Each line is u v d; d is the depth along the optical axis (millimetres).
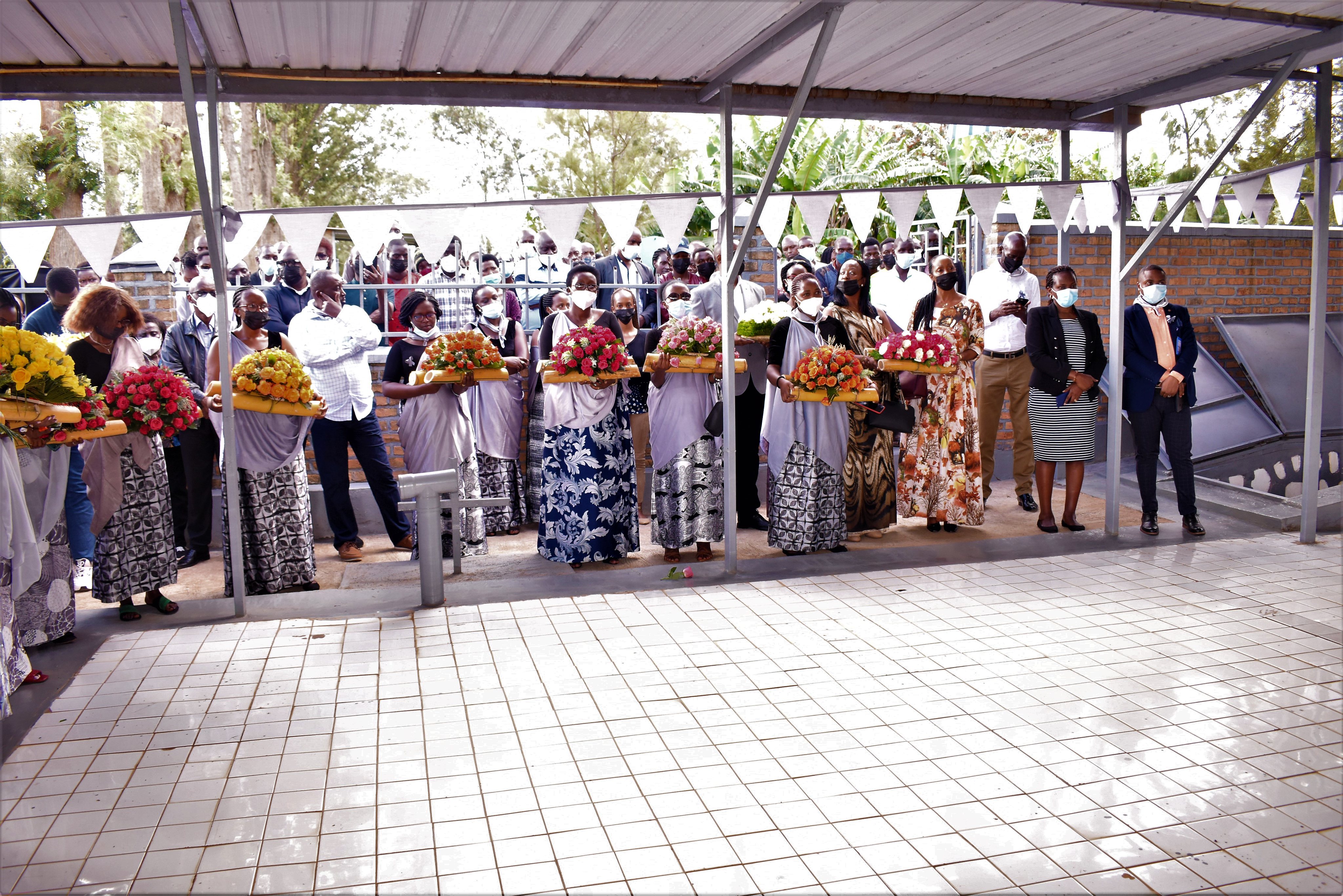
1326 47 5422
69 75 5285
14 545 3602
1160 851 2852
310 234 5406
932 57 5637
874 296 8945
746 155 12375
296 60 5301
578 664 4422
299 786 3303
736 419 6926
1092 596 5355
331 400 6535
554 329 6930
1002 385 7645
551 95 5840
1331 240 9906
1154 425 6652
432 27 4754
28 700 4086
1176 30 5309
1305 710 3797
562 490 6156
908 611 5133
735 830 2986
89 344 5199
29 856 2889
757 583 5750
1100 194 6664
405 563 6508
